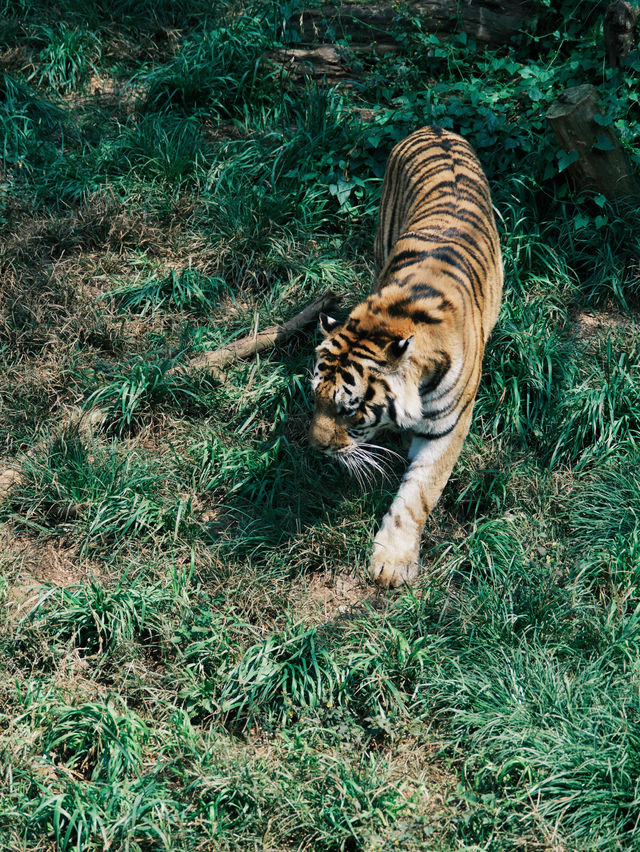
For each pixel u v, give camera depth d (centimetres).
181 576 450
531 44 733
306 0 770
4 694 395
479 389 545
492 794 359
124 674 410
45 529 475
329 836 347
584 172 611
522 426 538
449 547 480
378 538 469
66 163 697
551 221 627
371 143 652
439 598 446
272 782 365
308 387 544
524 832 351
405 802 364
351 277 618
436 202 496
